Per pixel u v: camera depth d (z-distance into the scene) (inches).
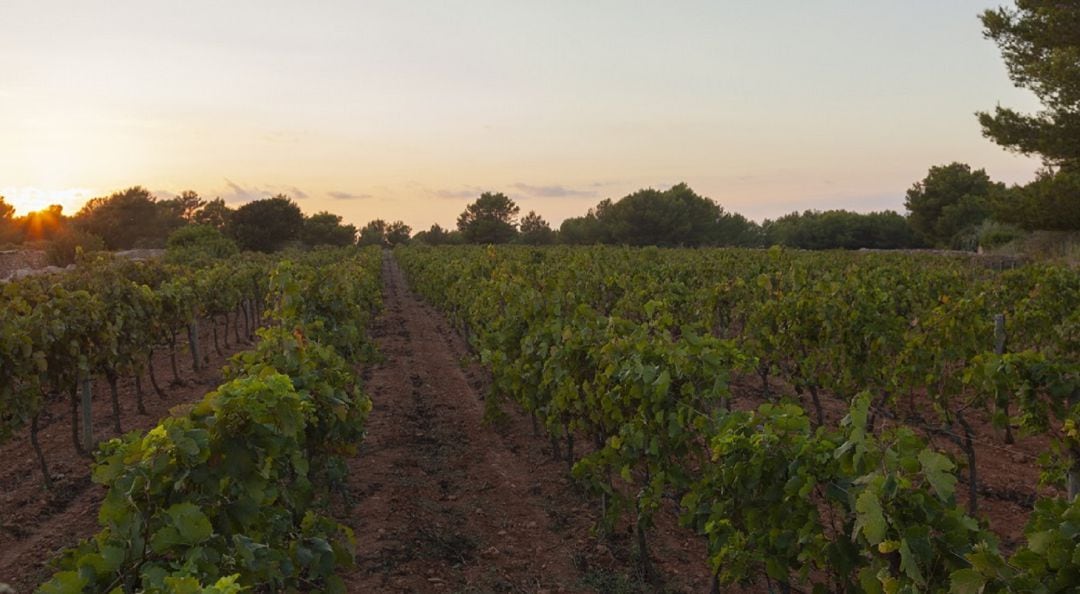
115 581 111.9
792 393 448.1
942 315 312.0
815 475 137.3
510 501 279.3
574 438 359.3
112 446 124.0
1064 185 1025.5
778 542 142.9
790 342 357.7
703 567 222.7
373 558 226.7
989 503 274.5
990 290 446.6
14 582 219.8
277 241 2659.9
